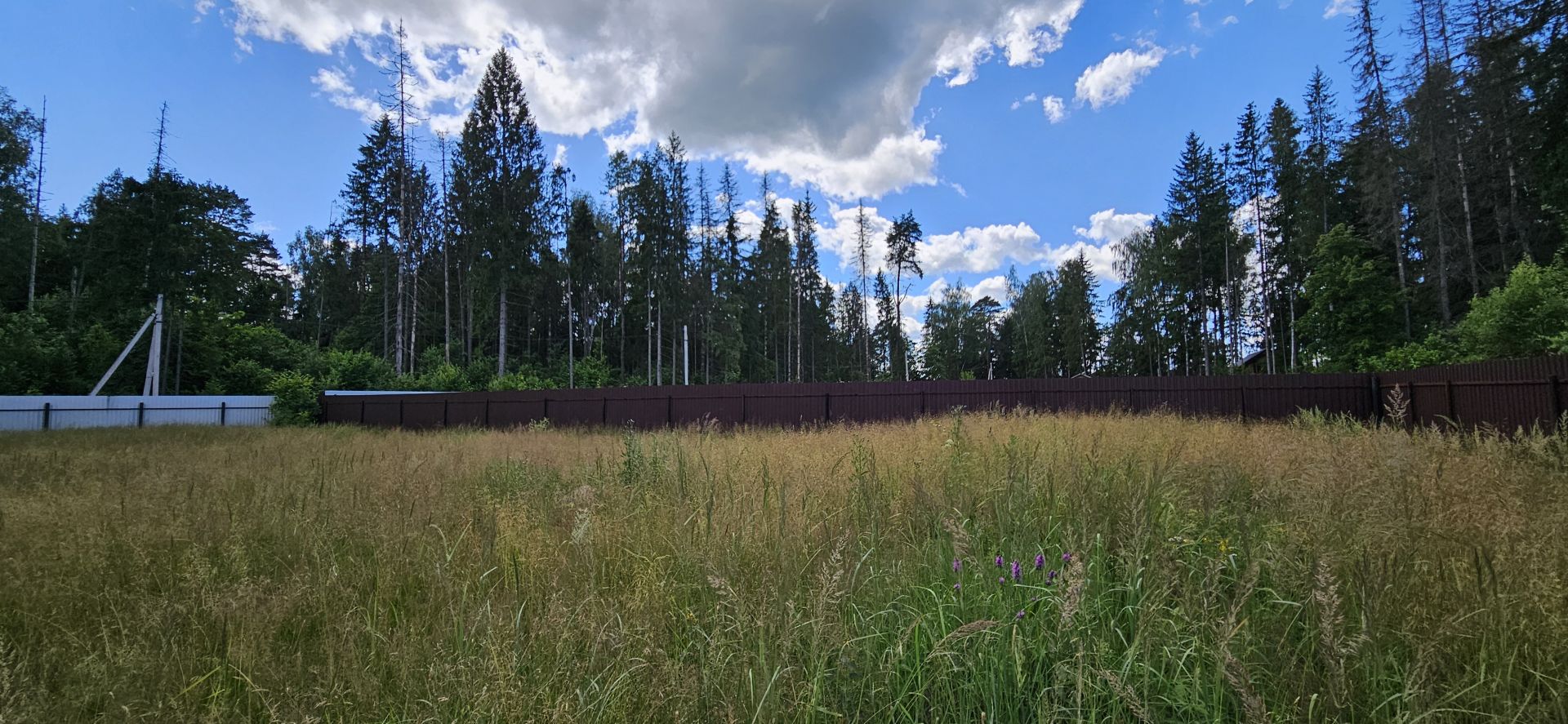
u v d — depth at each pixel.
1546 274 14.98
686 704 1.93
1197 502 3.46
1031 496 3.73
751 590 2.78
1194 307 43.50
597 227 47.81
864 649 2.27
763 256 54.47
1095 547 2.97
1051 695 2.06
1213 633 2.09
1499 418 9.17
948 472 4.84
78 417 20.42
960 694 2.07
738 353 48.41
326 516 4.38
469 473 6.64
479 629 2.50
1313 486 3.32
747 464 5.89
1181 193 42.31
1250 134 39.94
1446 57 21.89
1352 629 2.09
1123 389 14.90
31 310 30.95
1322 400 13.55
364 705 2.11
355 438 13.68
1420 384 11.38
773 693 1.98
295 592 2.98
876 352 69.31
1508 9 15.38
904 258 52.69
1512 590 2.24
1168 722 1.93
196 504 4.68
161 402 22.02
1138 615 2.32
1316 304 26.22
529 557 3.47
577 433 15.12
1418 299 25.22
